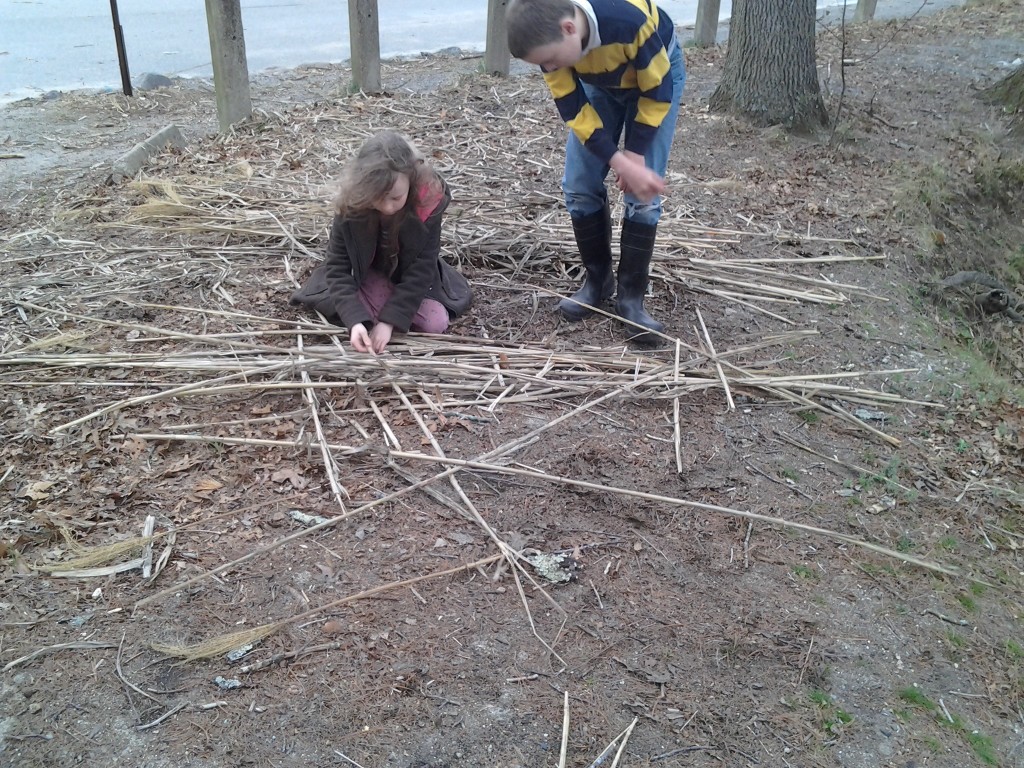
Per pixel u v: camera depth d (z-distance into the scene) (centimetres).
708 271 446
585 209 370
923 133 712
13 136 647
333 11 1242
